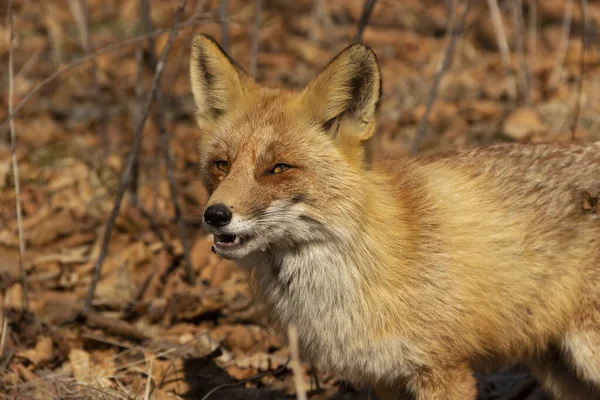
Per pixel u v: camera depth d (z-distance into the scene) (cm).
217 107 891
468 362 866
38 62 2122
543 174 903
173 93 1859
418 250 838
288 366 1063
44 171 1593
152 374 1020
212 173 848
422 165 928
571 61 1962
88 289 1236
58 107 1911
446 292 834
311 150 811
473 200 881
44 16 2345
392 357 840
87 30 1734
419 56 2148
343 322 838
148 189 1555
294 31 2395
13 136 1120
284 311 869
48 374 1020
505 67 1889
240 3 2459
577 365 884
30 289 1224
